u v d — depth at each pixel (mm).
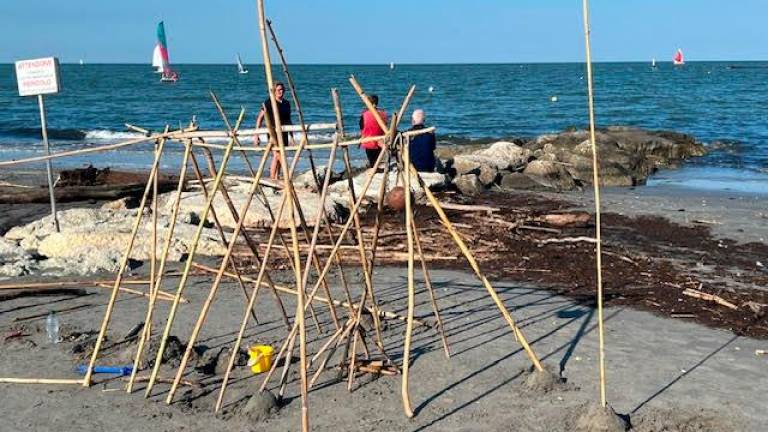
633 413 5934
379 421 5844
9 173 20344
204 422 5859
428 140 16484
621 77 98312
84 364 6969
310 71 146125
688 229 12992
